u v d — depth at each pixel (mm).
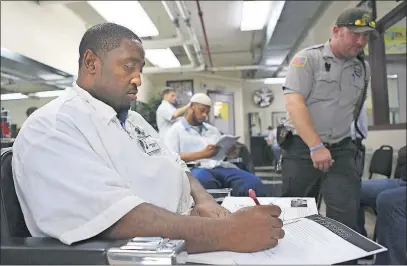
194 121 2770
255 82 10125
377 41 4004
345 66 1701
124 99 923
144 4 4918
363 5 4215
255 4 4137
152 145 1074
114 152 879
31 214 735
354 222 1624
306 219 888
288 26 5008
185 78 8367
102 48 875
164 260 528
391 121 3982
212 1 4906
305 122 1623
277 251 680
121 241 621
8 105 4488
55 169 725
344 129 1750
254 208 731
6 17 3439
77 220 688
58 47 4406
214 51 7797
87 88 906
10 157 792
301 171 1772
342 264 654
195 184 1204
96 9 3797
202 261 637
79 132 821
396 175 2688
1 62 3762
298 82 1702
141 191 906
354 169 1701
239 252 673
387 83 3994
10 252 593
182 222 682
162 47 5359
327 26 5641
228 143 2447
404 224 1853
